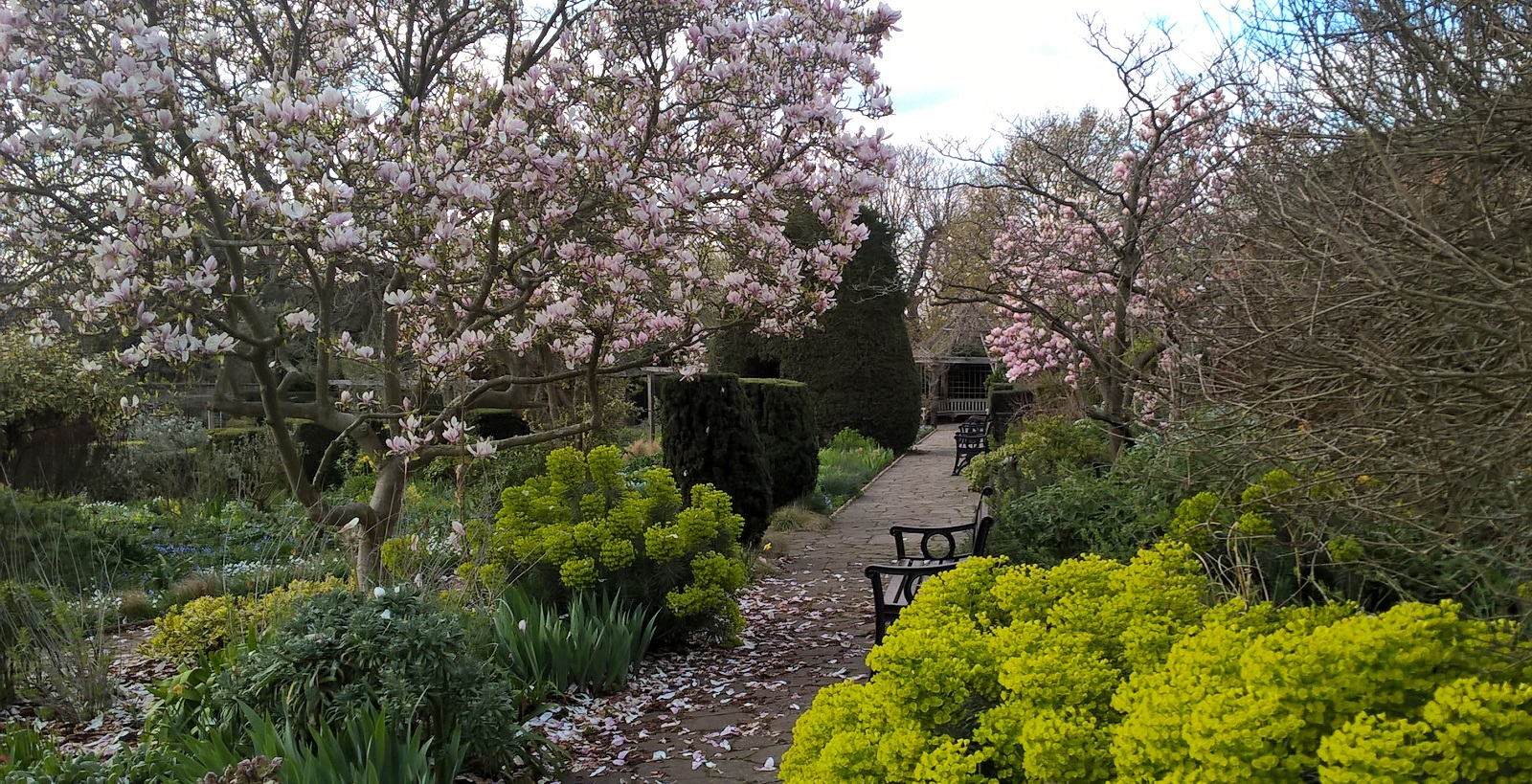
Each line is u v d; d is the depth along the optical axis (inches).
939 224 930.1
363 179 172.6
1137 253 216.8
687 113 217.8
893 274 743.1
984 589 108.7
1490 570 97.0
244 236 171.8
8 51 151.3
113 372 255.8
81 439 387.9
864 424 745.0
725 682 190.9
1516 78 101.6
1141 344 229.8
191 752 124.1
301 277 220.5
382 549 186.2
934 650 85.8
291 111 157.5
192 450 394.6
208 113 178.7
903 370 757.3
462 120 186.7
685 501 319.3
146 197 153.0
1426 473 88.7
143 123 156.3
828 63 207.9
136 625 246.5
